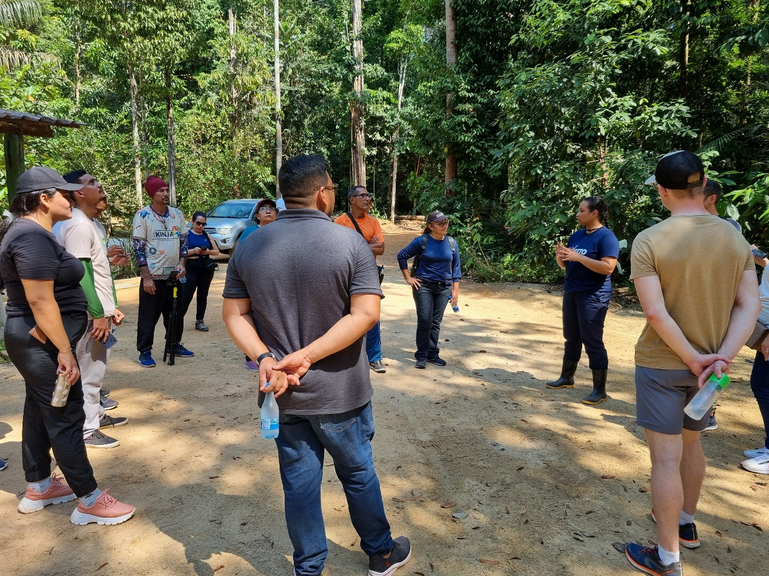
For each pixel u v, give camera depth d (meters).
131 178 20.25
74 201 3.81
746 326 2.31
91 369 3.79
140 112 26.42
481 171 14.95
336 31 27.05
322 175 2.25
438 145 14.89
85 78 29.33
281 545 2.77
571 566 2.62
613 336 7.12
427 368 5.76
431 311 5.68
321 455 2.33
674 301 2.35
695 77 11.53
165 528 2.90
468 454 3.79
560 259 4.70
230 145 22.91
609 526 2.95
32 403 2.98
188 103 29.06
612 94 9.61
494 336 7.17
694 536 2.77
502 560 2.67
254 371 5.60
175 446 3.88
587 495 3.27
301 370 2.08
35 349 2.68
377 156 32.88
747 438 4.08
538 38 10.73
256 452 3.80
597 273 4.59
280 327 2.16
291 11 28.02
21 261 2.54
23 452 3.02
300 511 2.25
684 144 10.50
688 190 2.39
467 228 12.57
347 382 2.21
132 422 4.29
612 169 9.28
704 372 2.25
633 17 10.92
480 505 3.15
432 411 4.57
